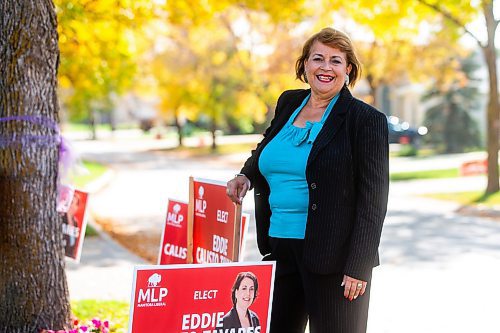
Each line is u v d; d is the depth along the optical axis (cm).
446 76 3191
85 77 1323
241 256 481
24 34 512
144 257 1052
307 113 395
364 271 359
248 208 1738
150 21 1114
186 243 517
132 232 1327
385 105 5741
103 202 1870
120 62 1261
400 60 2980
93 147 5366
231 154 4316
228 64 3825
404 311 753
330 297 373
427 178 2603
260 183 411
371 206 360
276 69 3344
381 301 799
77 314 656
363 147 362
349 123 369
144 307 367
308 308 383
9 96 512
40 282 520
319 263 367
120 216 1577
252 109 3984
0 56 514
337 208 366
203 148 4822
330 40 386
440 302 794
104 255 1063
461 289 860
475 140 4281
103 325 561
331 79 384
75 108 3425
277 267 396
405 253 1112
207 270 378
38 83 520
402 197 2005
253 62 3394
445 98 4322
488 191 1978
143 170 3105
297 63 409
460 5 1540
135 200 1922
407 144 4362
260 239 414
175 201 530
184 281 374
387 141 367
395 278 926
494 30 1859
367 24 1455
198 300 378
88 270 942
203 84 3962
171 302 372
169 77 3956
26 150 514
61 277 535
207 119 6231
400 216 1600
